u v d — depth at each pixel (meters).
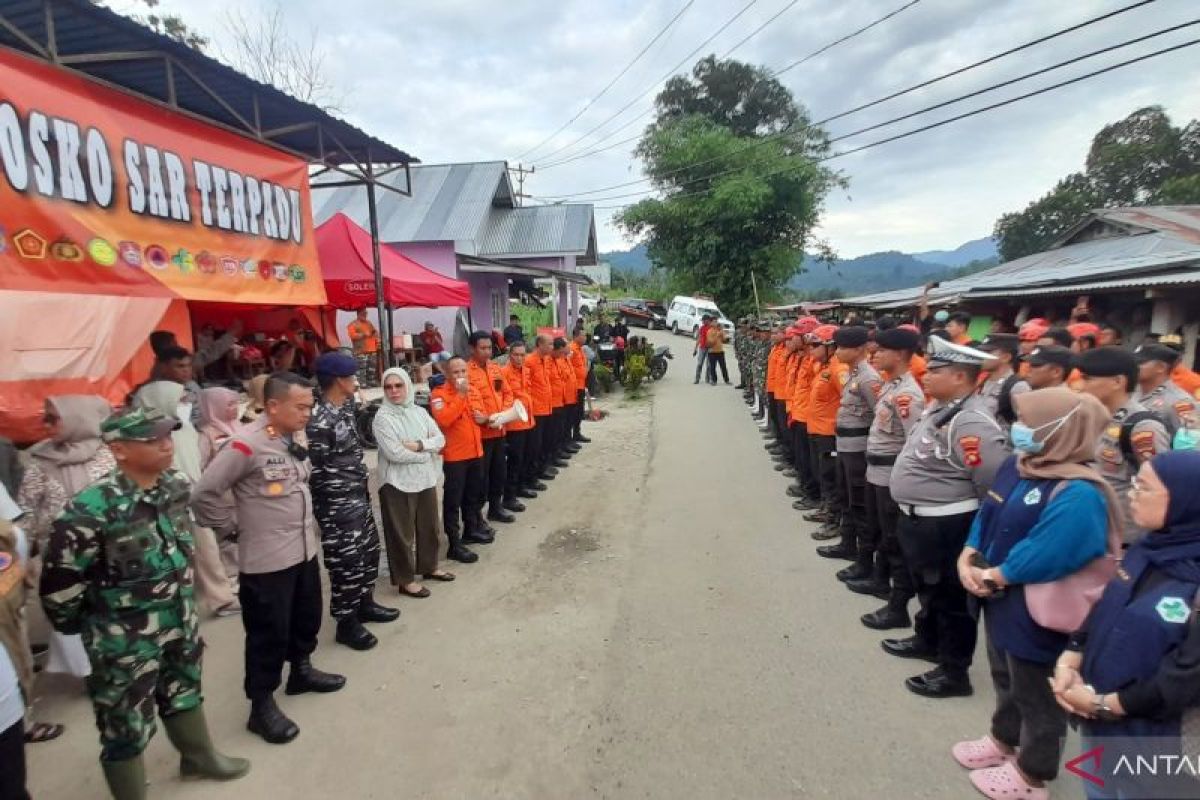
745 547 5.66
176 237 5.00
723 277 34.59
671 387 16.81
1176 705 1.62
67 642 3.33
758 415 11.96
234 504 3.16
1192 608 1.64
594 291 51.34
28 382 3.90
